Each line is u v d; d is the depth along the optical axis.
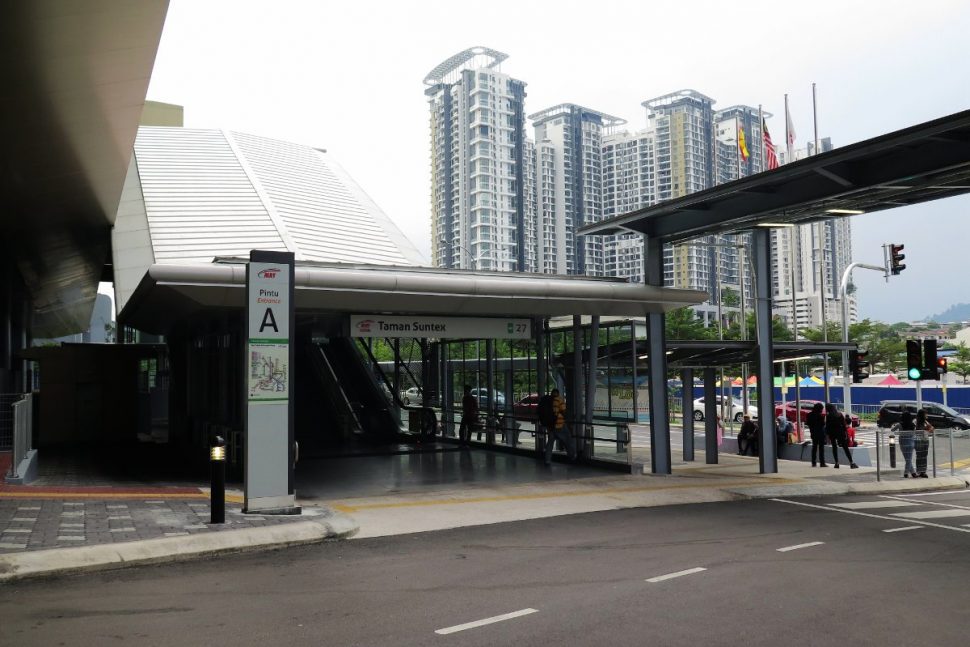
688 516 11.79
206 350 20.58
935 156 11.88
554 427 18.20
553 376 19.47
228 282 13.16
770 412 18.25
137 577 7.47
